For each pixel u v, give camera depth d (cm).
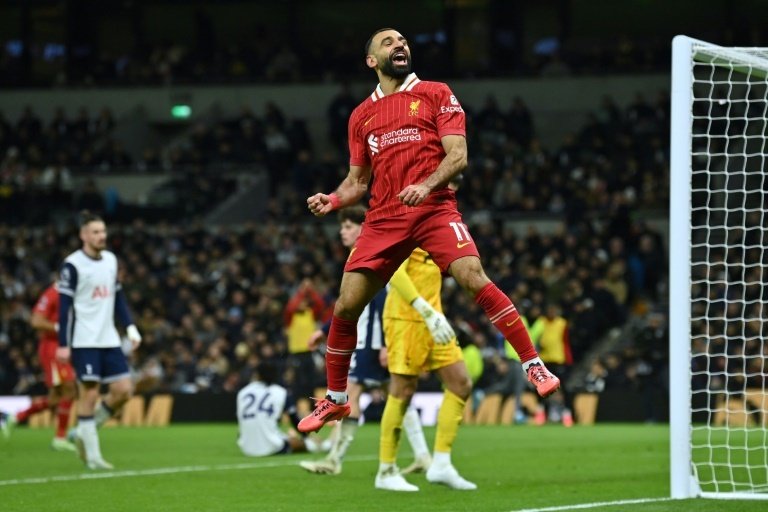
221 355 6619
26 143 9112
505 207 7994
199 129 9012
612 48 9412
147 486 2609
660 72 8831
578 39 9506
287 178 8775
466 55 9719
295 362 6022
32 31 10238
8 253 7938
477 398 6150
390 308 2486
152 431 5316
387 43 1977
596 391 6016
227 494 2423
